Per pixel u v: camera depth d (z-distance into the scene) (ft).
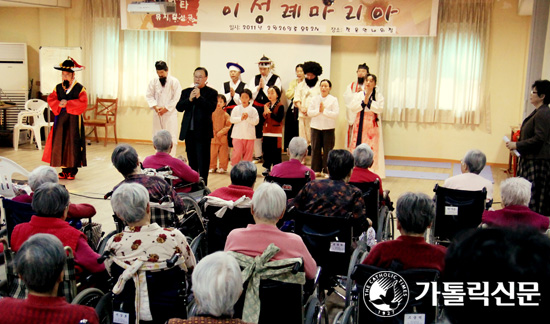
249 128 27.17
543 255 2.58
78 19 36.04
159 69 25.93
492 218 11.07
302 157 14.84
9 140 33.60
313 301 9.04
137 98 35.65
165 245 8.21
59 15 36.19
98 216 19.36
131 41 35.06
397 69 31.86
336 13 30.32
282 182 13.65
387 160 32.19
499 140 31.30
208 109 22.36
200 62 33.81
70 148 24.64
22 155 30.86
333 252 10.67
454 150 32.01
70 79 24.63
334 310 12.61
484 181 13.53
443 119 31.76
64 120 24.53
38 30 36.68
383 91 32.22
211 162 28.14
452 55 31.12
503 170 30.30
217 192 11.44
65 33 36.35
